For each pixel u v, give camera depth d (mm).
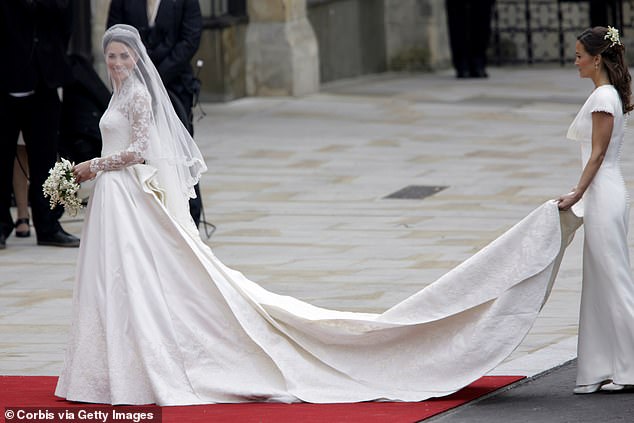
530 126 65062
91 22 66938
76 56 43875
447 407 24656
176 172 26875
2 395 26203
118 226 25703
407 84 83000
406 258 39281
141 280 25469
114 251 25625
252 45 76250
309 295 34844
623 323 25062
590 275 25438
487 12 84188
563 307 33031
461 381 25500
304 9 78062
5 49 40531
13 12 40188
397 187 51000
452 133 63594
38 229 42625
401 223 44594
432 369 25750
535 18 96125
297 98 76250
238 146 61219
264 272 37938
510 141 60844
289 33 76062
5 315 33812
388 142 61531
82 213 48438
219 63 73625
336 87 81812
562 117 67625
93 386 25406
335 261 39188
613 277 25109
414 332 25969
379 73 89438
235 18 74625
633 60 88312
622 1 88875
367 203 48250
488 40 85062
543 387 26172
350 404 25234
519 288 25297
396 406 24891
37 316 33656
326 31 82938
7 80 40500
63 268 39438
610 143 25438
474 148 59219
